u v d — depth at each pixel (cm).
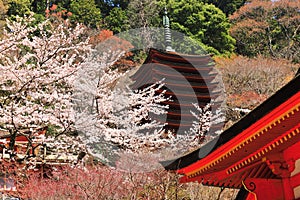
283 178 532
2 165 1282
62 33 1343
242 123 492
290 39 4519
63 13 4297
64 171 1269
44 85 1290
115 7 4666
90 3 4544
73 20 4234
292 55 4238
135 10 4528
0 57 1219
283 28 4584
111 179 1188
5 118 1135
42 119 1195
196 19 4347
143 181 1207
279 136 480
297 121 443
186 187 1295
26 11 4091
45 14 4259
